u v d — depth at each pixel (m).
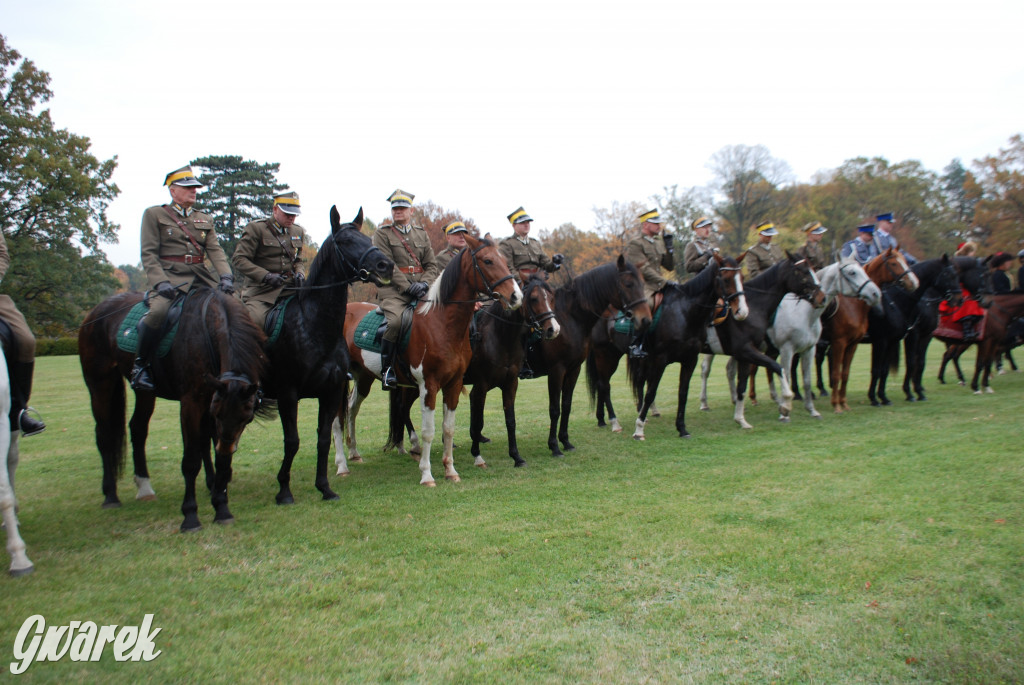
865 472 6.63
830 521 5.24
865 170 61.78
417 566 4.64
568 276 8.28
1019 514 5.20
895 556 4.49
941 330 11.75
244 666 3.36
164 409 13.77
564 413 8.49
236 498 6.54
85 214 37.25
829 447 7.92
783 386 9.82
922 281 11.10
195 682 3.23
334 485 6.98
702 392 11.49
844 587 4.08
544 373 8.41
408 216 7.71
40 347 40.81
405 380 7.23
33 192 35.41
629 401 12.66
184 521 5.51
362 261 5.87
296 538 5.25
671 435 9.26
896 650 3.39
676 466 7.32
